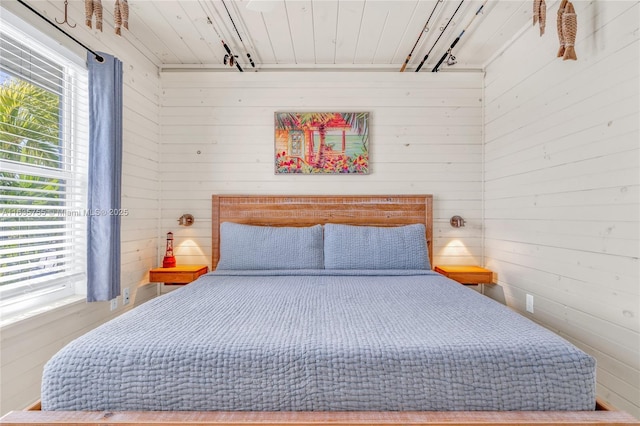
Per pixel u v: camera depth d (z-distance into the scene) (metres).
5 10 1.50
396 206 2.87
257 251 2.49
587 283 1.74
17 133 1.66
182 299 1.63
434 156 2.93
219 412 0.93
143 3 2.06
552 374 0.95
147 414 0.92
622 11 1.52
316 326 1.21
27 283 1.71
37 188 1.80
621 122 1.53
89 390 0.95
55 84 1.87
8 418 0.89
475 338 1.07
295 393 0.95
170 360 0.97
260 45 2.59
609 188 1.60
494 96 2.73
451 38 2.48
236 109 2.92
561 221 1.94
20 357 1.59
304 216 2.88
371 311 1.42
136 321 1.25
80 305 1.97
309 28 2.35
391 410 0.94
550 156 2.04
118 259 2.12
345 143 2.91
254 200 2.87
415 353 0.98
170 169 2.91
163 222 2.91
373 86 2.92
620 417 0.90
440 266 2.86
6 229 1.63
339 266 2.47
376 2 2.05
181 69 2.91
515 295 2.42
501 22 2.26
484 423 0.87
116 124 2.10
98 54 1.99
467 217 2.93
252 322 1.25
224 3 2.07
